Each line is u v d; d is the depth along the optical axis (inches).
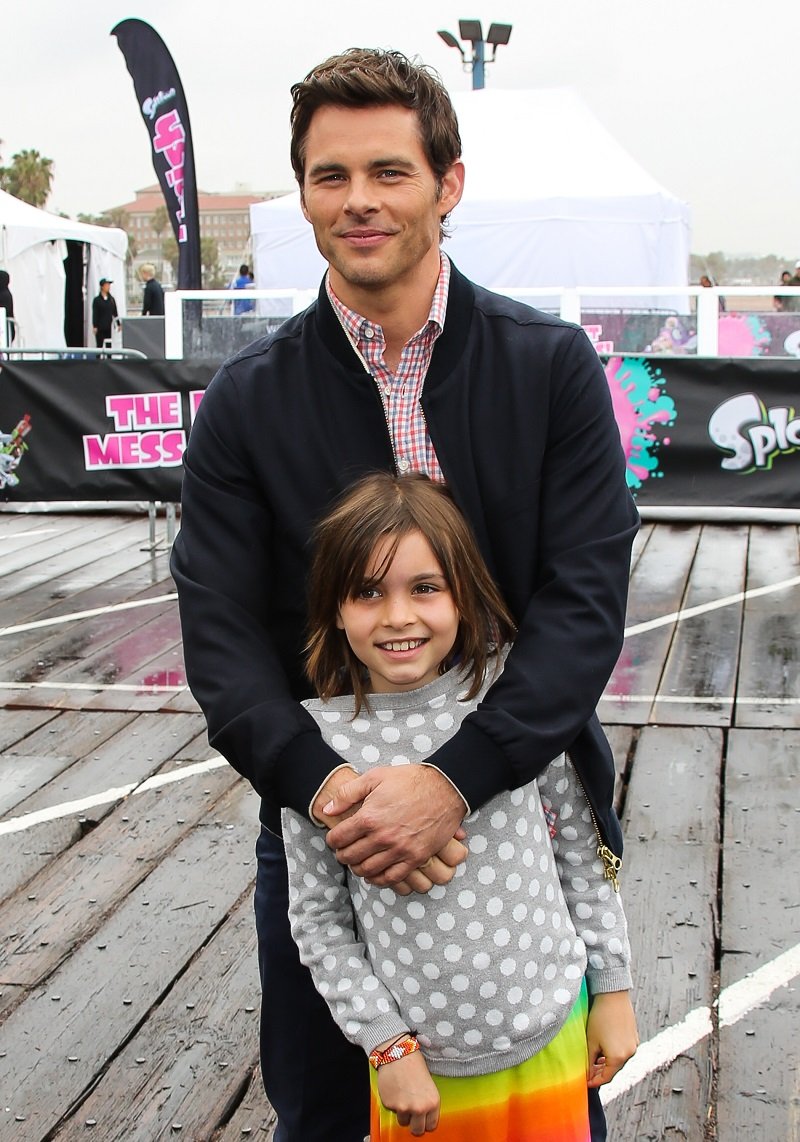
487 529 69.1
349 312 67.3
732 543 315.6
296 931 65.7
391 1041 62.3
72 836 142.1
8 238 647.8
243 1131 90.8
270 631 72.9
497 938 62.9
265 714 64.5
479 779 60.4
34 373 277.0
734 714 179.8
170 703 191.3
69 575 289.7
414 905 63.1
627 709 182.9
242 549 70.3
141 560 306.3
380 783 60.1
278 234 574.2
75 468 278.8
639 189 581.6
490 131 622.8
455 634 64.7
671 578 274.2
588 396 68.2
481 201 577.6
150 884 129.4
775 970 108.8
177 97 415.5
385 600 63.2
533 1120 64.1
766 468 287.0
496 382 67.9
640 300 456.4
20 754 170.1
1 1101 94.3
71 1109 93.4
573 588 65.2
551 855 66.9
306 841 65.4
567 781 68.1
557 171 594.9
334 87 63.1
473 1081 63.7
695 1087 93.5
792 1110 90.7
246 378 70.2
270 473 69.6
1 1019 105.0
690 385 285.4
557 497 68.1
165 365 274.7
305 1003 74.5
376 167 63.4
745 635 224.8
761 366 283.3
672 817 142.8
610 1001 69.0
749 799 147.9
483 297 70.4
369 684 67.6
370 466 69.1
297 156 66.8
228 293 320.5
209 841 140.1
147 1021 104.5
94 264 732.7
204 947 116.3
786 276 690.8
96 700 193.3
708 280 658.8
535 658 63.4
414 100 63.9
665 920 118.1
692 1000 104.7
